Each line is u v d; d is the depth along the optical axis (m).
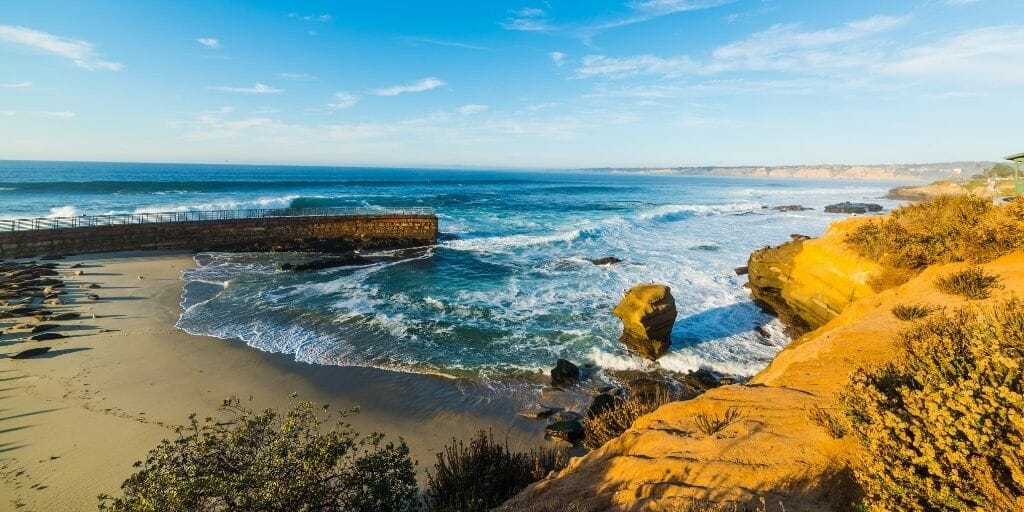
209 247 34.75
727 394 6.46
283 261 31.52
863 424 4.06
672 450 5.18
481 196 83.19
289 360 15.27
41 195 56.94
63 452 10.07
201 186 75.38
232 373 14.27
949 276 9.52
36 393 12.56
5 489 8.85
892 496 3.42
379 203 64.25
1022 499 2.94
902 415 3.74
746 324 18.31
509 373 14.50
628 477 4.99
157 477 4.98
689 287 23.64
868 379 4.53
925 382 4.09
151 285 24.11
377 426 11.54
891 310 9.08
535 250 34.81
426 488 8.82
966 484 3.14
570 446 10.71
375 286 24.69
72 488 8.96
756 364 14.85
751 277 20.75
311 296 22.66
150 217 42.12
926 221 12.80
